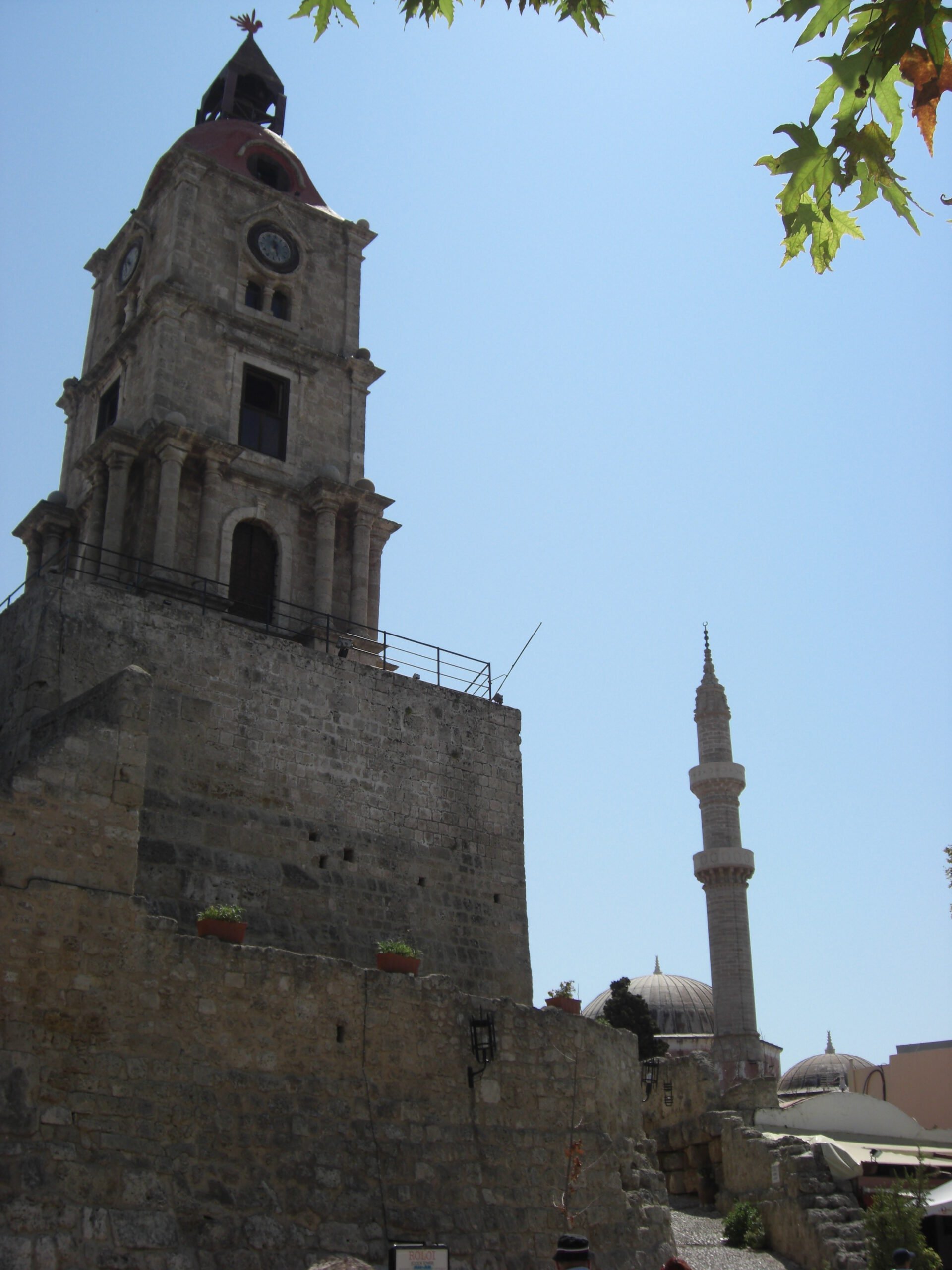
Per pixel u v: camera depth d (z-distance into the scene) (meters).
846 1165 37.16
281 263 51.66
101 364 50.56
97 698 28.09
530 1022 31.91
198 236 49.47
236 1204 24.61
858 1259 33.88
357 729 39.97
